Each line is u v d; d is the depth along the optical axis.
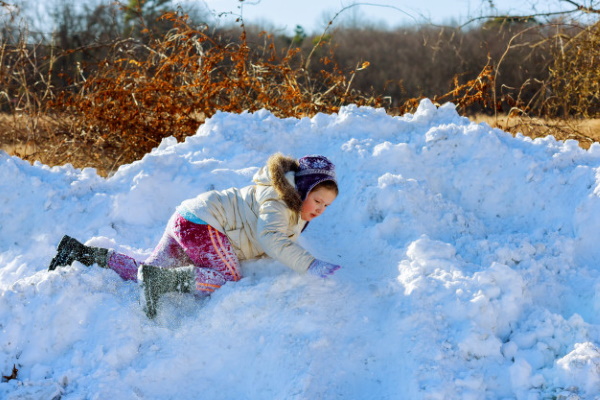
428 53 22.86
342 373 3.00
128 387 2.94
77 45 16.55
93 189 4.51
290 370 2.94
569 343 3.01
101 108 8.38
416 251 3.51
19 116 9.01
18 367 3.07
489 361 2.96
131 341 3.09
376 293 3.32
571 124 9.80
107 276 3.40
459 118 4.89
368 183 4.24
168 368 3.02
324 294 3.26
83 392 2.88
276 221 3.22
